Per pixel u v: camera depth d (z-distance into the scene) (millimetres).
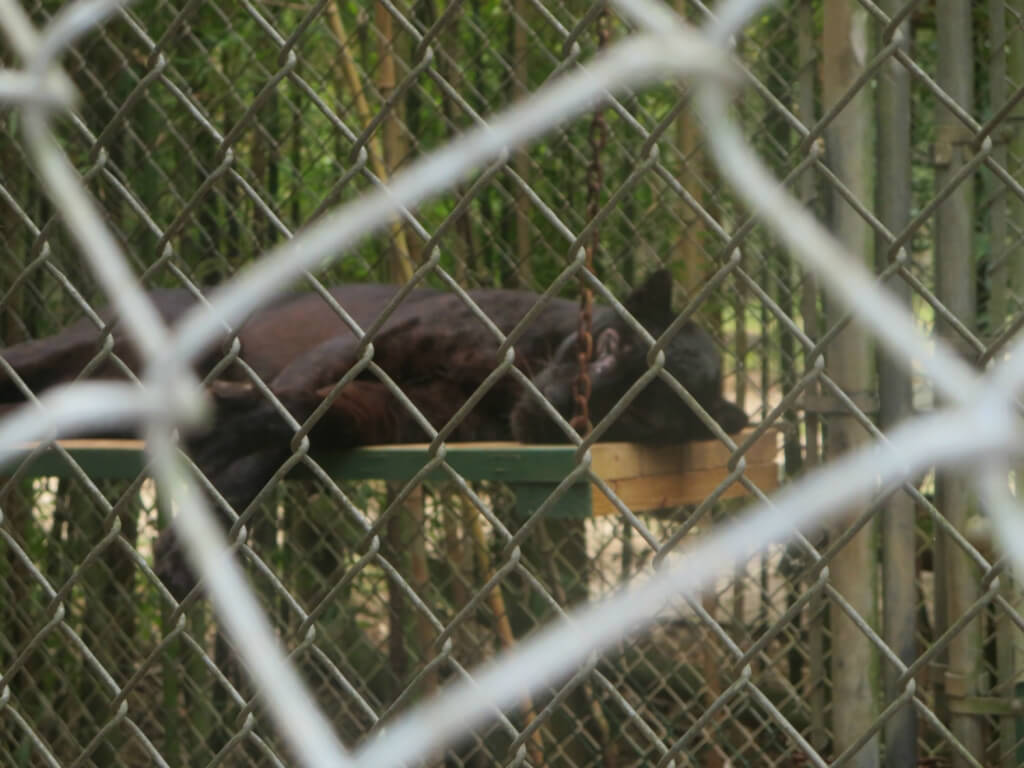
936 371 2281
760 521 2352
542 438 8047
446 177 2197
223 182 10727
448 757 9508
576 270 3922
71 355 9109
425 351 8992
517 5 10141
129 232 10797
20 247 10000
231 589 2266
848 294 2334
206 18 10641
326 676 10258
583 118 10398
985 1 8891
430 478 6797
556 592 9859
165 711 9844
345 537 10875
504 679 2496
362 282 11445
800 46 8852
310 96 4160
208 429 7379
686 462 7902
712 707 3965
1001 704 7531
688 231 9875
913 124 9609
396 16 4055
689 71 1907
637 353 7930
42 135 2459
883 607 7727
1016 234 7547
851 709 7465
